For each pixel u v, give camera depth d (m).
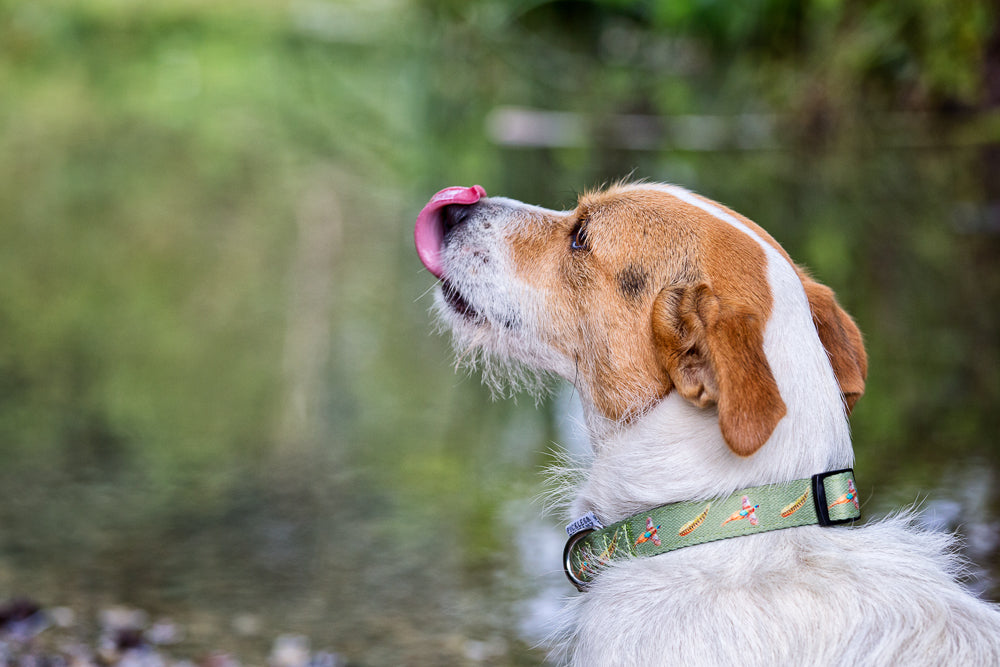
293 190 11.34
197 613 4.39
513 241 3.45
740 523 2.76
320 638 4.21
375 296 8.38
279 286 8.60
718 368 2.64
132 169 12.11
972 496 5.12
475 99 14.28
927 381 6.54
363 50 18.12
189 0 22.98
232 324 7.81
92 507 5.33
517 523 5.18
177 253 9.40
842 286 8.05
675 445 2.90
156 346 7.47
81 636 4.17
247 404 6.63
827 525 2.76
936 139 11.68
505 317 3.43
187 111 14.72
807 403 2.81
